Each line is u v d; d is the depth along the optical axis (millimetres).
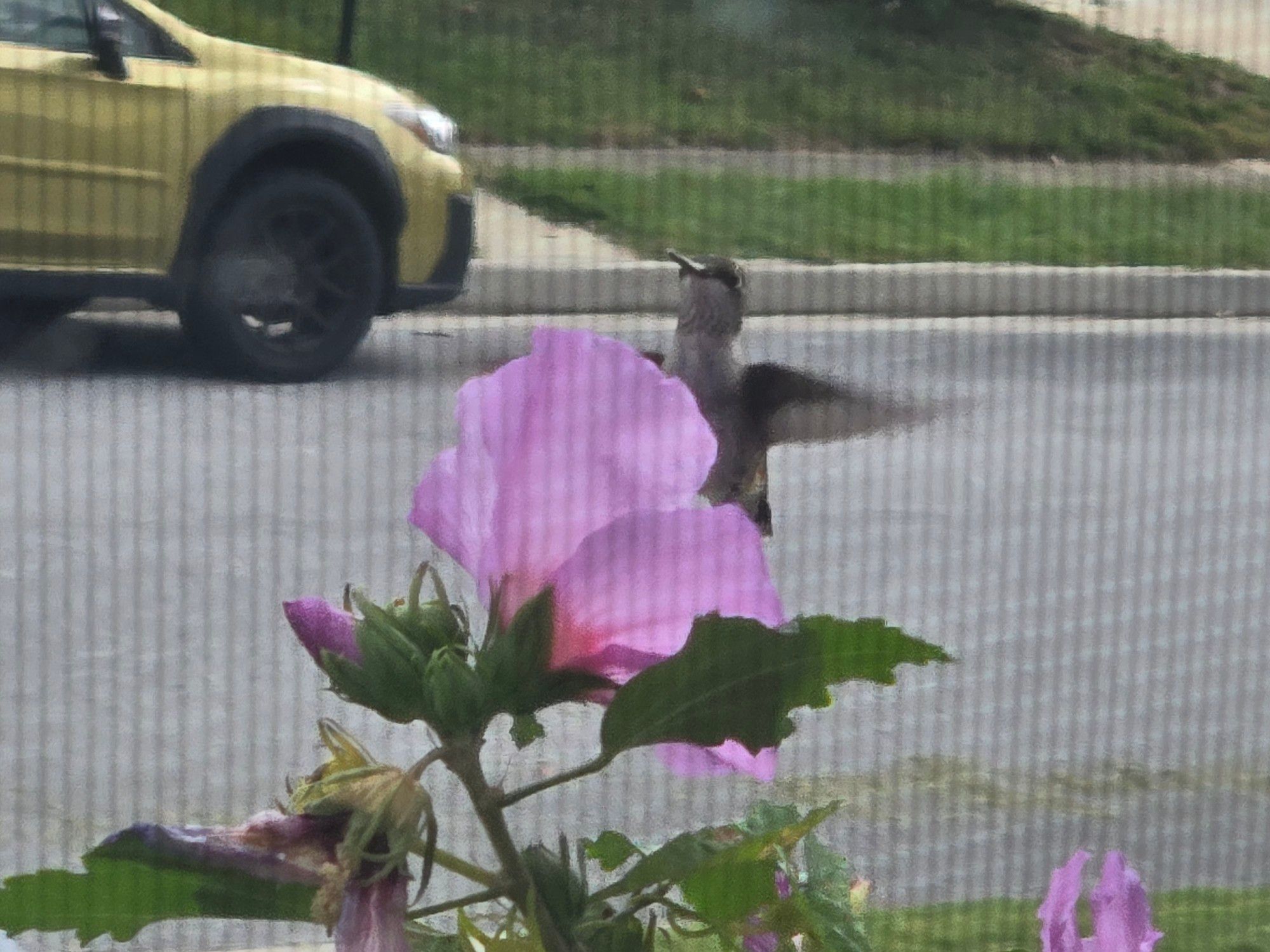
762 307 15719
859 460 11672
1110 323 16812
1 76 12758
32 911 1289
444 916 1633
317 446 11203
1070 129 20453
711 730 1316
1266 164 20906
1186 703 8070
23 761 6836
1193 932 5707
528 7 18562
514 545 1305
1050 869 6305
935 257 16766
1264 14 24672
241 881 1284
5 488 10180
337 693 1294
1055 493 11359
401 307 13680
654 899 1384
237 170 13164
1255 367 15195
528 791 1321
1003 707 7863
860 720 7586
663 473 1317
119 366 13008
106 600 8562
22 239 12867
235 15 16922
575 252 15688
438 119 13945
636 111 18266
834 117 18844
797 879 1382
